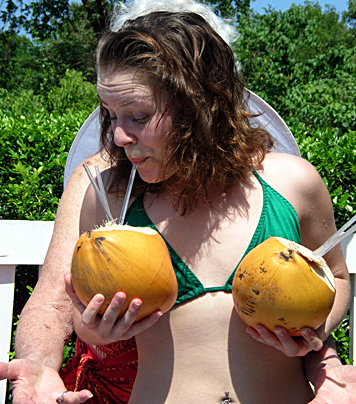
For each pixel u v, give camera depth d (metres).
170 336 1.33
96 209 1.52
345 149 3.03
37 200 3.05
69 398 1.14
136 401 1.34
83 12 17.11
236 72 1.54
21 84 21.41
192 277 1.33
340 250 1.55
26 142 3.28
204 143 1.34
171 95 1.27
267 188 1.42
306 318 1.12
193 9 1.51
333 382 1.29
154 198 1.45
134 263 1.10
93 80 14.98
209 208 1.40
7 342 2.23
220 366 1.30
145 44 1.25
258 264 1.16
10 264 2.23
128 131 1.26
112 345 1.58
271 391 1.31
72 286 1.18
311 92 8.27
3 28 17.47
